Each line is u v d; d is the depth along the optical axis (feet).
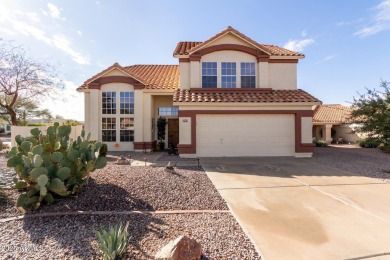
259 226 17.06
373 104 55.77
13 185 24.95
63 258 12.44
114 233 12.51
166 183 25.81
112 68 62.49
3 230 15.70
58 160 19.95
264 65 56.95
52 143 22.94
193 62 56.34
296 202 22.21
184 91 55.93
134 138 63.16
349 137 99.76
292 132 52.26
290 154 52.31
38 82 74.64
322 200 22.77
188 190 24.67
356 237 15.51
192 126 50.88
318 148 75.82
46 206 19.34
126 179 26.22
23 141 22.82
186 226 16.69
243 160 46.75
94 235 15.01
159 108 69.36
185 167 38.93
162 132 67.36
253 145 51.98
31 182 19.70
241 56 57.31
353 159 48.49
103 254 12.23
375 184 28.43
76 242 14.11
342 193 24.89
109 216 18.10
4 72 69.82
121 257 12.44
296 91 57.52
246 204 21.63
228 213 19.49
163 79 70.59
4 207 19.54
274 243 14.67
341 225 17.30
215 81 57.11
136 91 63.16
